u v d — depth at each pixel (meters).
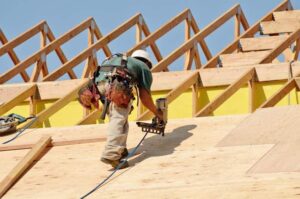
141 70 9.83
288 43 16.47
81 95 9.89
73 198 8.98
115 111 9.71
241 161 9.47
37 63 18.95
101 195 8.95
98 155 10.62
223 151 10.01
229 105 15.10
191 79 14.64
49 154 10.93
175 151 10.30
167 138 10.96
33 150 10.79
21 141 11.70
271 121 10.77
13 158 10.98
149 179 9.30
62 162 10.48
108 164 10.09
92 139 11.30
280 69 14.68
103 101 9.78
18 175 10.02
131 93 9.73
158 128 10.41
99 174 9.80
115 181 9.41
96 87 9.82
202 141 10.59
